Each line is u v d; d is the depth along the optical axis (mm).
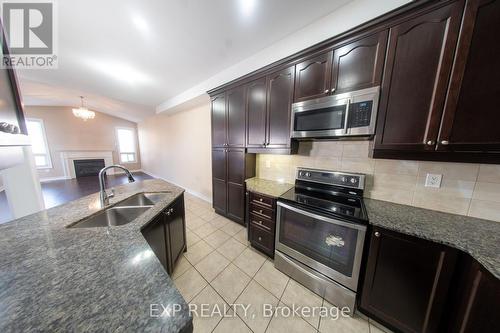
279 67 1864
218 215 3133
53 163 6145
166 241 1506
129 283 633
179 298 575
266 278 1721
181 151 4703
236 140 2471
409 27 1138
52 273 681
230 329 1263
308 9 1430
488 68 942
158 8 1406
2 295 580
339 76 1455
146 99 4105
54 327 480
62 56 2156
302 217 1593
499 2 892
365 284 1292
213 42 1862
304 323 1308
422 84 1127
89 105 6027
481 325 838
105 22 1566
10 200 2096
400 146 1234
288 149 1894
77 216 1227
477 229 1094
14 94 1029
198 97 3199
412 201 1479
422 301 1087
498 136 952
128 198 1668
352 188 1731
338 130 1473
